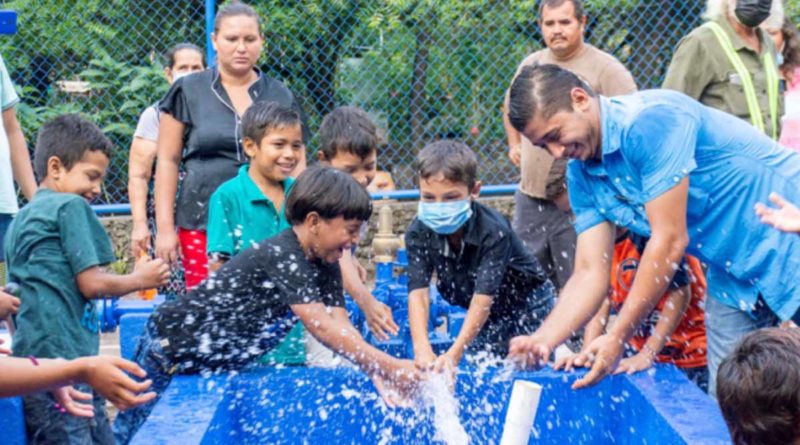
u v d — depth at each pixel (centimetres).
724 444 281
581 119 315
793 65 583
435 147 395
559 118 314
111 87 900
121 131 877
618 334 331
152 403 380
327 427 361
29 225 377
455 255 408
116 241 836
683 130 320
